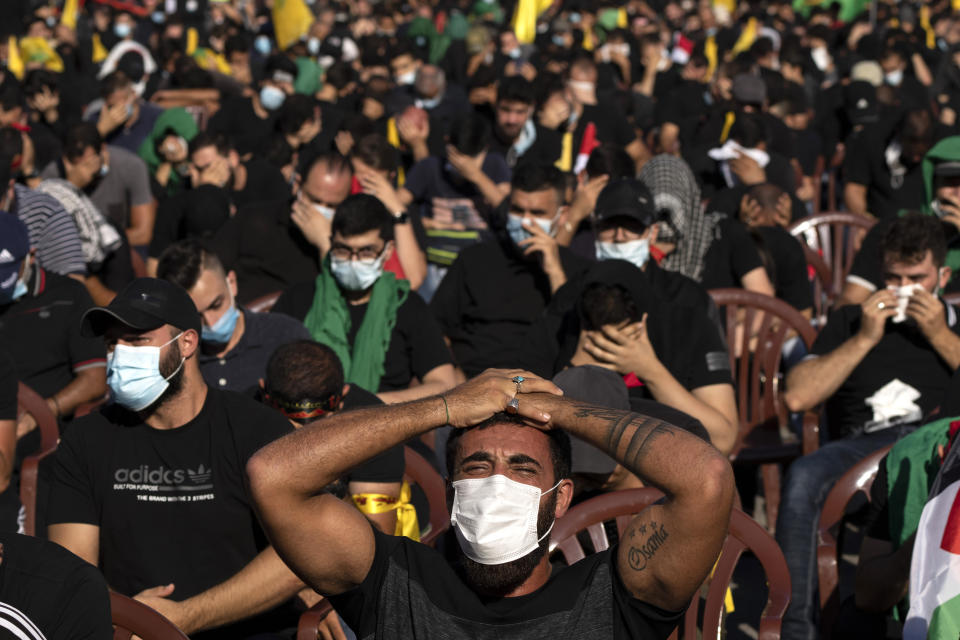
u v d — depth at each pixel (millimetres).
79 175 8531
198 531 3727
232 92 14453
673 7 26406
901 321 5371
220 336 4934
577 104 11414
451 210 8062
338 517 2684
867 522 4031
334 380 3984
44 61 16953
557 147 10070
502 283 6422
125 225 8977
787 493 4863
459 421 2645
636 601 2619
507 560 2633
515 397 2680
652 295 4910
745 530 3592
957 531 3057
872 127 9664
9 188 6078
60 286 5480
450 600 2699
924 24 22750
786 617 4395
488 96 11141
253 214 6926
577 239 7246
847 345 5355
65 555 2934
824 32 19109
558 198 6336
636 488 3629
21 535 2943
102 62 18125
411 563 2742
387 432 2605
